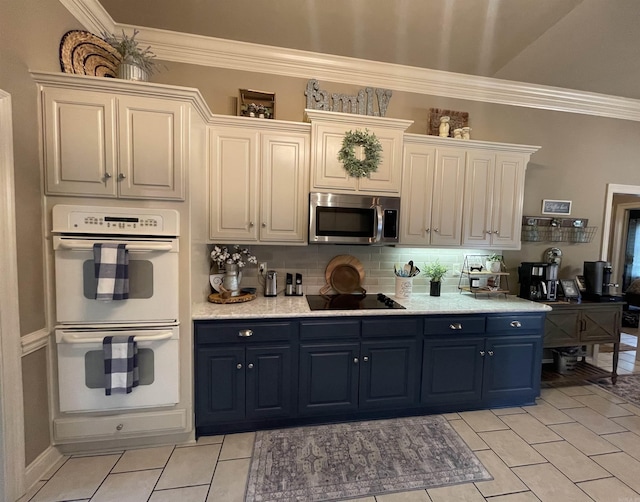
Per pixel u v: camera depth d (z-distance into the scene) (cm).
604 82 302
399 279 271
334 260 282
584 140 333
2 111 146
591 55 258
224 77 261
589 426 230
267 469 180
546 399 270
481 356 245
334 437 211
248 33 239
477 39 239
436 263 298
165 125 185
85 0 199
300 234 245
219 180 232
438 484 172
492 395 249
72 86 174
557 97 319
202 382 205
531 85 308
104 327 185
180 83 255
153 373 191
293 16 218
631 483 175
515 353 251
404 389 233
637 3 196
